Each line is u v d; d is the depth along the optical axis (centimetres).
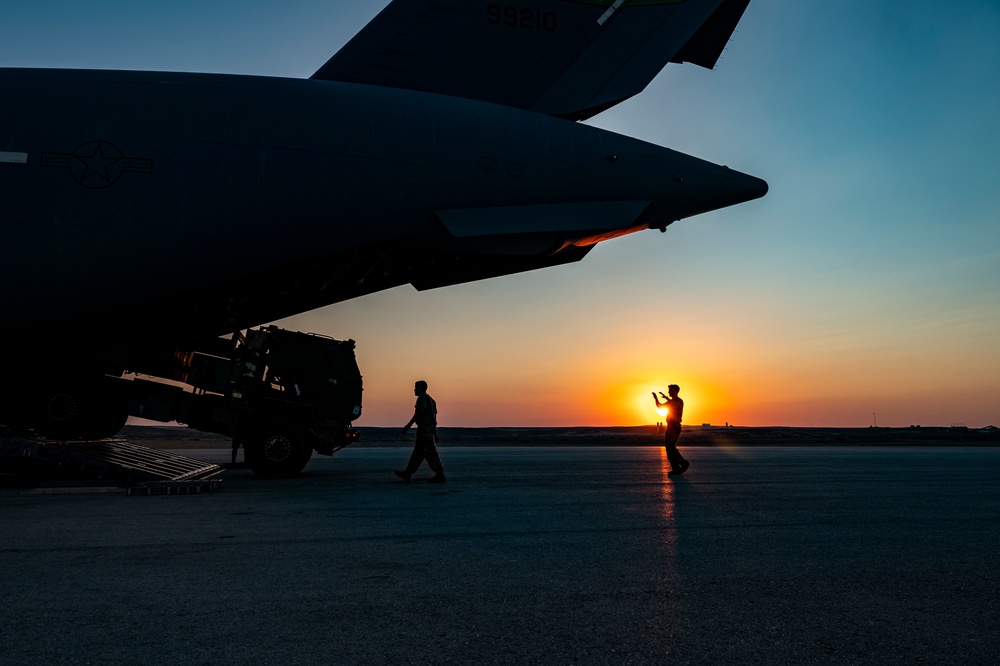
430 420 912
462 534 468
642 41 1216
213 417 984
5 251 887
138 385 978
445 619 262
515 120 1149
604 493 772
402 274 1166
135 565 358
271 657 217
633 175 1152
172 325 1070
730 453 2256
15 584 313
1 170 901
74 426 949
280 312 1155
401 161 1034
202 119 982
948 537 467
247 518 544
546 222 1084
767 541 445
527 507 630
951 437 5881
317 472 1129
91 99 959
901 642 238
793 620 264
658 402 1145
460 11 1176
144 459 879
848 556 396
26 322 909
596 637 241
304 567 356
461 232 1036
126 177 933
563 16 1200
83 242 909
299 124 1014
